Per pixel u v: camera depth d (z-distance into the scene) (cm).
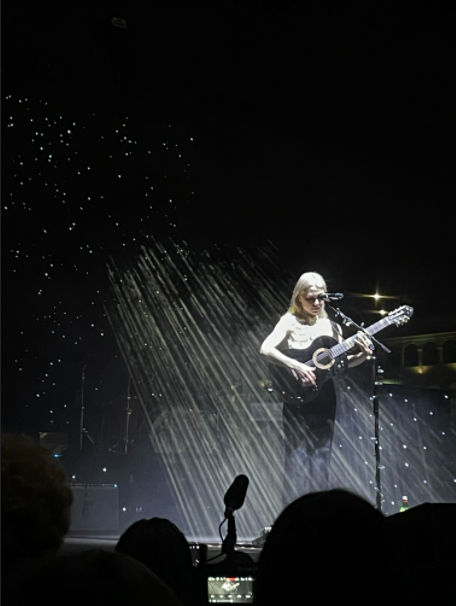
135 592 87
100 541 536
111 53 930
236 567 182
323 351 614
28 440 146
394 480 721
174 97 988
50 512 137
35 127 952
